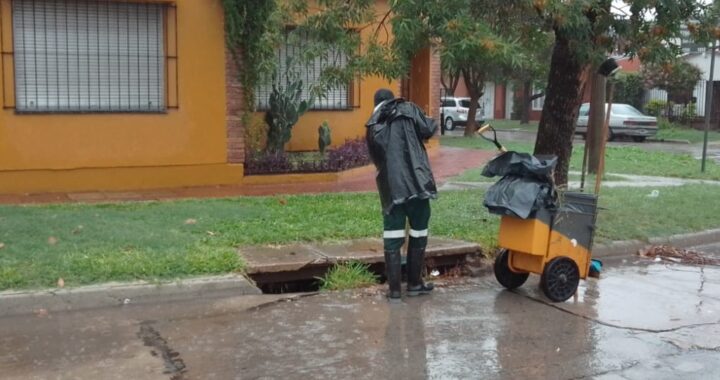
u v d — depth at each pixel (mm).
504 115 52469
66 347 5570
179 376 5070
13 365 5199
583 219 7066
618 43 9234
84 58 11930
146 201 10727
